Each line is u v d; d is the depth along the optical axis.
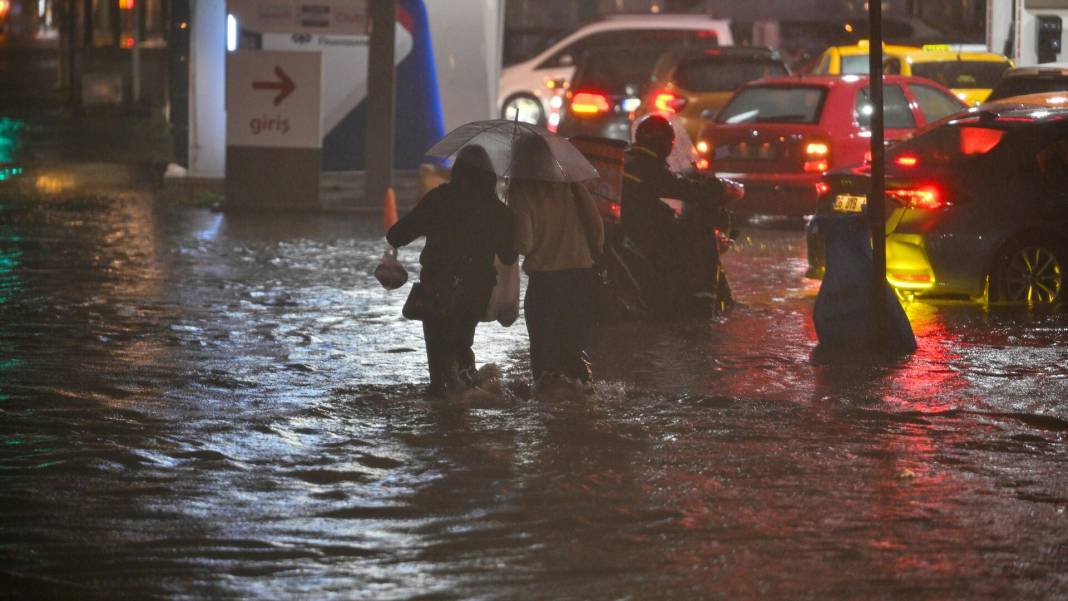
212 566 21.59
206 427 29.70
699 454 27.88
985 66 80.56
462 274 31.67
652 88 85.00
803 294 49.38
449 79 84.69
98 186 81.62
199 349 38.06
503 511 24.23
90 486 25.56
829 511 24.36
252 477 26.16
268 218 69.44
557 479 26.09
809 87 65.75
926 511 24.41
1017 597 20.44
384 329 41.38
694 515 24.09
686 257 43.81
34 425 29.67
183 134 88.50
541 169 32.12
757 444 28.64
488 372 32.81
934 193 45.53
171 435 29.03
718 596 20.39
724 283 45.59
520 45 135.88
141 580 20.98
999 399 32.78
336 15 72.00
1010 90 64.06
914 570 21.48
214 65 82.19
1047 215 45.62
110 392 32.75
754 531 23.27
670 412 31.33
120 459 27.27
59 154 99.69
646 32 115.25
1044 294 46.00
